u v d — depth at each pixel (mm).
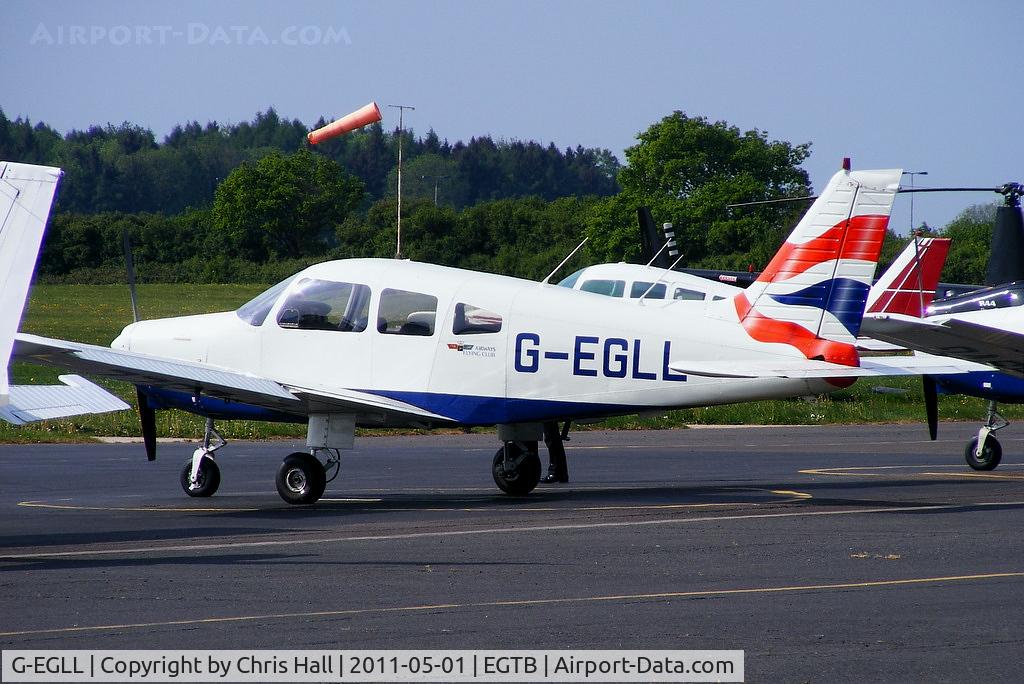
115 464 60531
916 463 61531
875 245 44812
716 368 44531
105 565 31484
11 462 61344
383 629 24328
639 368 45469
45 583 28953
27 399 32969
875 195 44875
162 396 48469
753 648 22891
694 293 80312
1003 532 36906
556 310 45969
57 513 42812
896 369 49312
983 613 25672
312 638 23625
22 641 23438
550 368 45688
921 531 37125
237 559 32375
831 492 48344
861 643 23234
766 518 40219
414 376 46219
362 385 46562
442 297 46344
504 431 47750
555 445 52250
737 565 31234
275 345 47406
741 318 45781
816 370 44531
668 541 35250
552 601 26844
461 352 45938
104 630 24234
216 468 48094
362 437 76875
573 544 34781
